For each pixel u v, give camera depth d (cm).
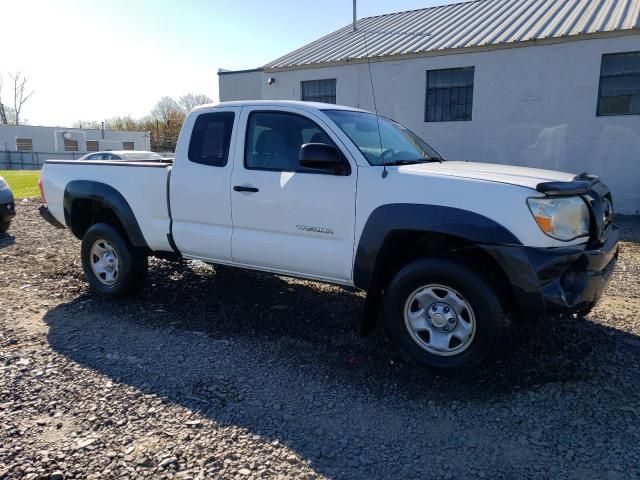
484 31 1555
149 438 299
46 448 289
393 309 384
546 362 391
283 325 476
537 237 339
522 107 1417
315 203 411
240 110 464
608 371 377
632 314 493
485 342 351
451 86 1527
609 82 1309
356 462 279
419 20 1920
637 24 1247
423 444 295
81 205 576
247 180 445
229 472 270
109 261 549
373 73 1633
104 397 346
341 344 433
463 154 1527
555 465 275
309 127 430
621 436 299
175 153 493
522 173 392
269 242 439
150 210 507
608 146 1325
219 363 399
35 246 841
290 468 274
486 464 277
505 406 334
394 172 385
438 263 363
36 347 428
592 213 362
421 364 380
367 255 389
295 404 339
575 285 354
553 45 1347
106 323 485
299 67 1758
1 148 5141
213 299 550
